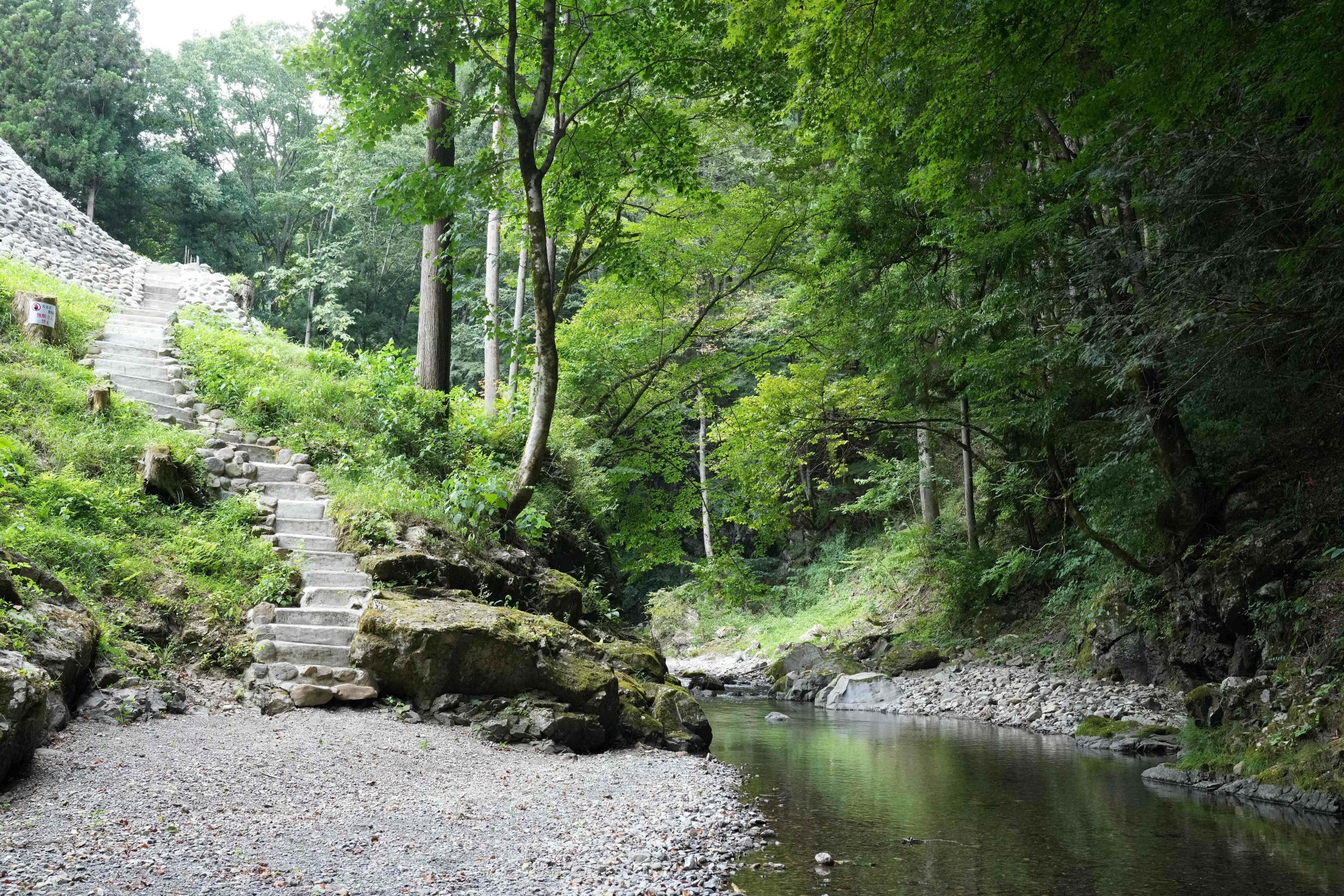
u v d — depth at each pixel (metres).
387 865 4.25
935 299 15.70
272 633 7.99
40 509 7.93
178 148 42.41
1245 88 7.87
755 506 19.23
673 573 34.16
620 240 14.31
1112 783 8.59
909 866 5.50
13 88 36.62
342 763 6.04
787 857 5.57
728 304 20.52
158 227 42.31
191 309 16.81
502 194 12.20
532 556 11.29
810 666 20.56
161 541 8.61
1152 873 5.53
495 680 7.95
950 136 8.20
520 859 4.60
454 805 5.50
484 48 11.38
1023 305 13.67
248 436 11.20
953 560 20.80
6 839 3.93
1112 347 11.63
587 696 8.09
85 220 21.95
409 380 13.40
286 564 8.80
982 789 8.16
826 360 18.44
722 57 11.95
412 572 9.11
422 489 11.16
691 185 12.80
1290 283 9.12
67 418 9.70
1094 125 7.20
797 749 10.56
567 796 6.10
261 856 4.15
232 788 5.15
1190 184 9.93
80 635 6.38
